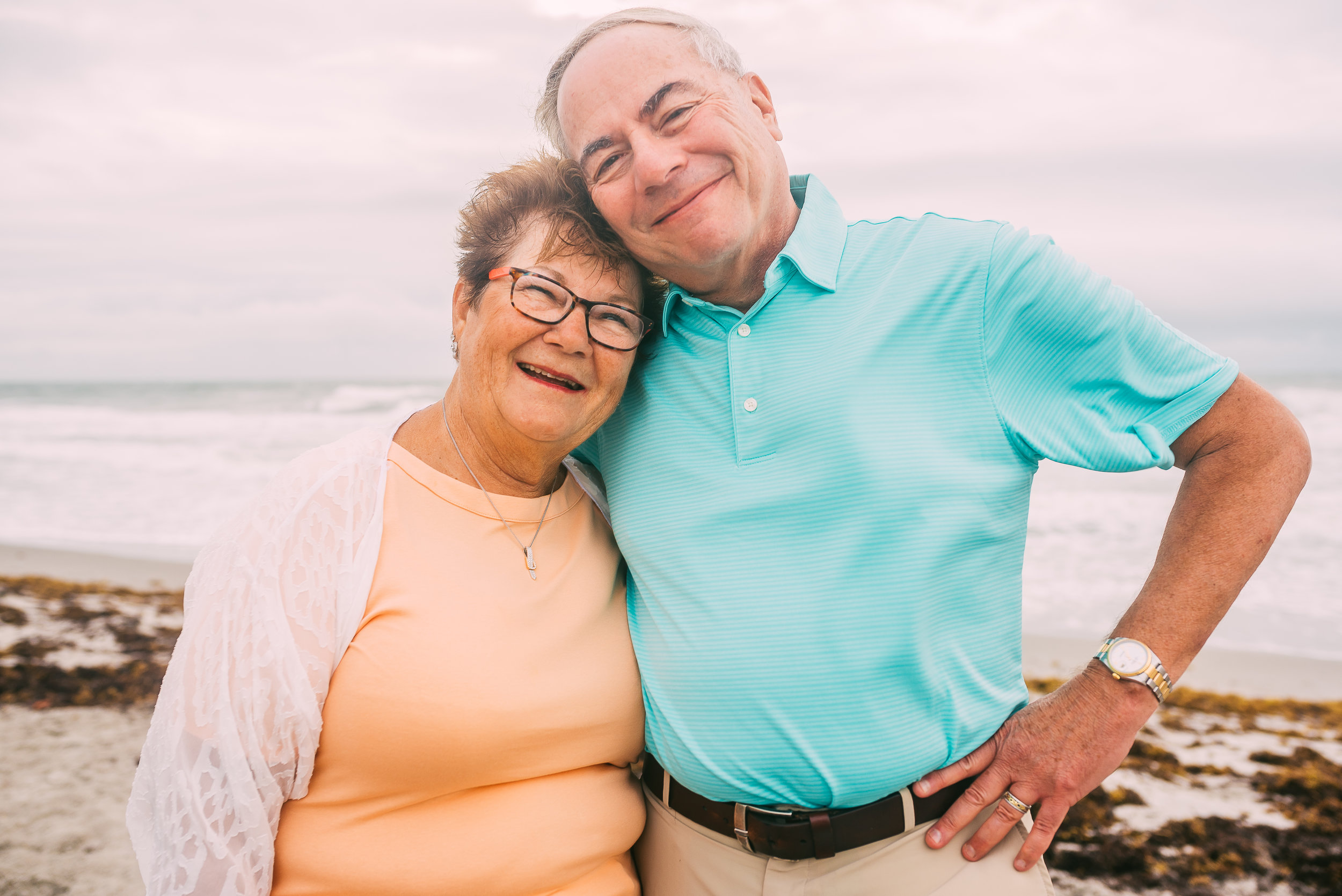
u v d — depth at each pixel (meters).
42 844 3.43
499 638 1.53
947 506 1.54
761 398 1.64
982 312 1.58
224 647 1.38
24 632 6.06
